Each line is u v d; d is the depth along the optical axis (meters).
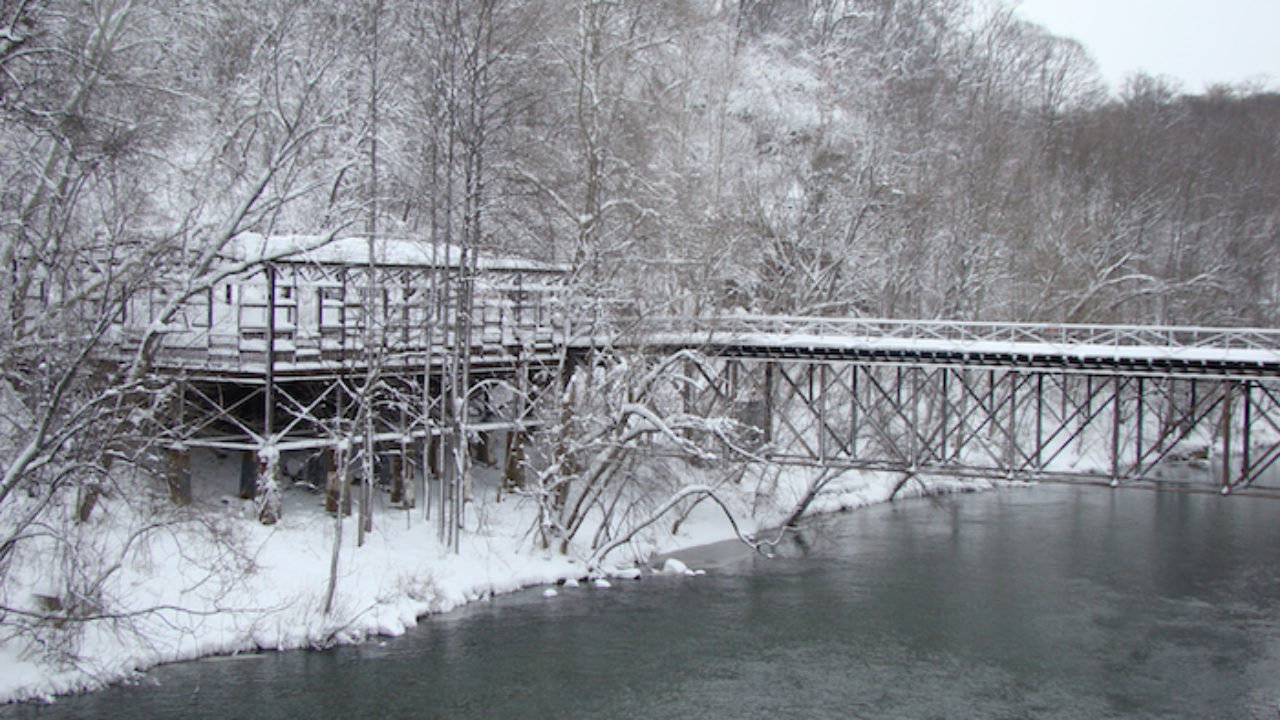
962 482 52.31
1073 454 56.88
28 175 28.47
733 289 52.47
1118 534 42.78
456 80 36.97
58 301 26.84
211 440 33.62
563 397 37.53
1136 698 27.66
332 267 34.22
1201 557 39.38
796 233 54.31
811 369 38.72
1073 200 69.88
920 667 29.31
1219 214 70.62
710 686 27.81
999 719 26.50
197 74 42.69
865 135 56.75
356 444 35.53
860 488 50.00
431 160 37.41
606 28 45.59
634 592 34.88
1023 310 59.88
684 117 52.41
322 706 25.47
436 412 39.19
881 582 36.31
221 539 28.20
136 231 31.19
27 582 26.50
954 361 36.38
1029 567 38.09
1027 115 82.06
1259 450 59.06
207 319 34.59
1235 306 66.62
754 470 45.50
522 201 44.53
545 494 36.09
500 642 30.08
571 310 39.84
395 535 35.06
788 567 38.00
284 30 37.88
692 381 36.31
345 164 33.41
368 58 35.28
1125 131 80.50
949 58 77.94
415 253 37.44
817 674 28.77
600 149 40.41
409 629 30.59
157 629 27.09
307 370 33.41
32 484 25.44
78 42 32.38
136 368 26.59
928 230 59.47
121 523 29.31
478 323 41.56
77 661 25.36
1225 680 28.67
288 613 29.03
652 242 46.91
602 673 28.34
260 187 28.36
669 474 40.03
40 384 25.33
